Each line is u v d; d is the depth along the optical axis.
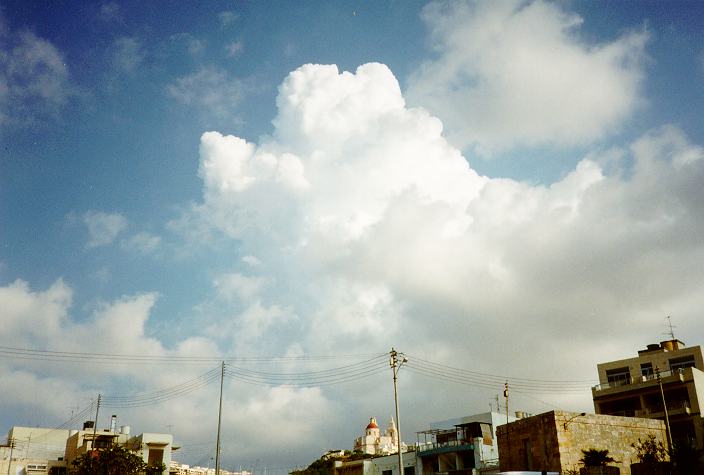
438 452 63.31
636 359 71.06
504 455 49.12
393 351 51.97
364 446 155.00
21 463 75.94
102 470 64.50
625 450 46.62
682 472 38.88
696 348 67.50
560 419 44.34
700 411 58.78
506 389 64.19
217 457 60.12
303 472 86.00
